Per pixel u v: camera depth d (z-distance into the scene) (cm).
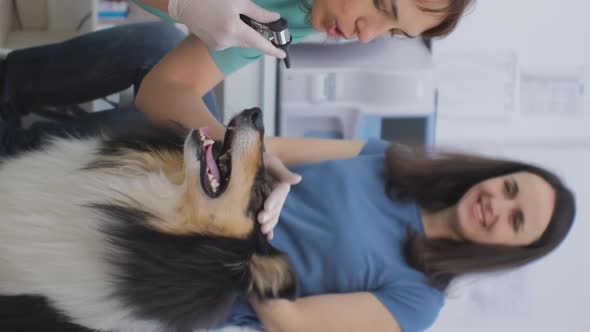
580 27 289
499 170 196
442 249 187
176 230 137
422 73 252
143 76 189
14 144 165
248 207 148
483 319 248
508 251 189
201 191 139
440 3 119
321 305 164
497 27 287
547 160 293
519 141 297
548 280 254
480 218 188
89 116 180
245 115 147
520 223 189
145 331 133
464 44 288
